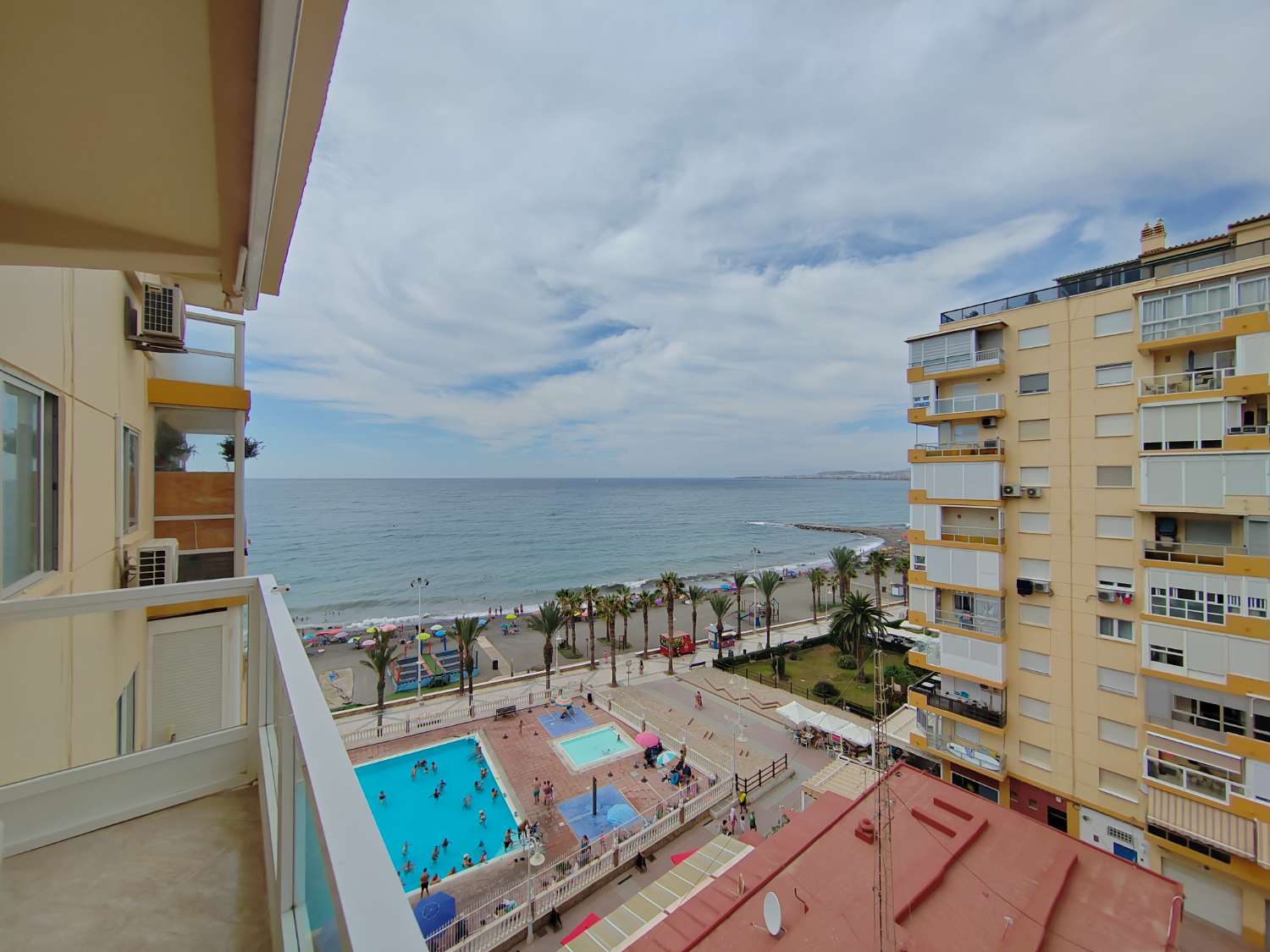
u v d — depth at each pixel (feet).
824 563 326.24
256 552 341.00
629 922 46.88
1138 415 52.54
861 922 33.47
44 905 12.05
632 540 411.95
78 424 20.70
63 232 9.71
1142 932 33.22
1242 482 46.83
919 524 68.85
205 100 6.98
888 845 36.99
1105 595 55.06
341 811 4.69
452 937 53.06
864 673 126.41
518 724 104.99
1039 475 60.18
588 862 65.41
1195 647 49.32
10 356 15.28
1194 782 49.19
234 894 12.62
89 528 21.85
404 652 156.46
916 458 69.10
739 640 153.69
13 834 13.56
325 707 6.92
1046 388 59.72
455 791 83.20
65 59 6.23
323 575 283.79
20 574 16.19
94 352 22.43
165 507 33.19
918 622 69.00
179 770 15.99
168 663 31.68
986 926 33.19
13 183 8.77
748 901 36.11
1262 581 46.01
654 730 101.50
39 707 16.67
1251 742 46.26
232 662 34.09
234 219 9.93
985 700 64.54
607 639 164.55
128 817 15.08
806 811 46.37
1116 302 54.90
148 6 5.63
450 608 227.61
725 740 97.71
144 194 9.17
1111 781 55.21
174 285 28.60
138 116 7.30
